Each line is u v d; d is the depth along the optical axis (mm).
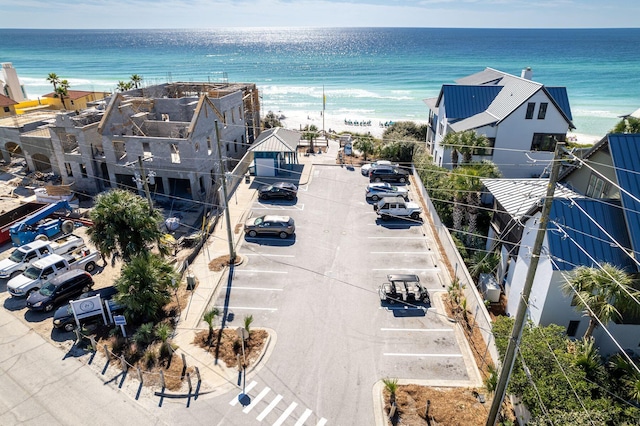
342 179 45344
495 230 28641
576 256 19922
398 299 25234
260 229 32844
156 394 19094
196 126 40188
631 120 32594
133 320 23609
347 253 30859
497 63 191125
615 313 17594
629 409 15273
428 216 36594
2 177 47750
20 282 26500
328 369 20453
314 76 164250
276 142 45469
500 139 41031
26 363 21016
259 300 25641
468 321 23688
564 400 15344
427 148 57469
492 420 16047
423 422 17531
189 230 35719
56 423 17656
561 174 26078
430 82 146000
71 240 31656
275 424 17531
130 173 41562
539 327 19000
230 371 20312
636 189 20281
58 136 42344
